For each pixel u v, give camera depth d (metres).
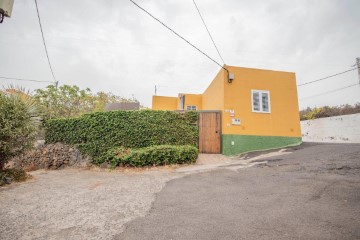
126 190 5.74
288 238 2.95
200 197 4.93
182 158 9.19
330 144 11.98
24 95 7.55
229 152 11.10
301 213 3.68
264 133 11.82
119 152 9.59
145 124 10.77
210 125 11.63
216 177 6.74
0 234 3.33
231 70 11.99
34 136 7.55
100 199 5.01
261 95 12.18
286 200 4.32
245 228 3.32
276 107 12.28
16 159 10.23
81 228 3.54
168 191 5.52
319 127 22.05
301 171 6.37
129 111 10.84
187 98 19.67
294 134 12.25
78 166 10.08
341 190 4.48
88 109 21.55
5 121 6.57
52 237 3.25
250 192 5.03
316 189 4.71
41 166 10.05
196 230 3.34
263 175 6.46
